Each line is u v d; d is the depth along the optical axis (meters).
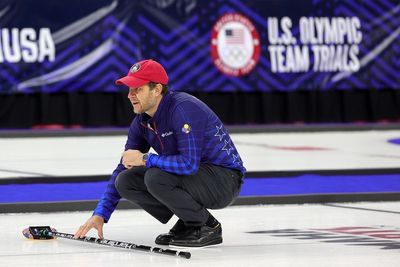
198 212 11.05
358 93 34.62
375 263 9.87
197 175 10.98
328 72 34.16
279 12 33.56
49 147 26.72
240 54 33.22
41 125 31.80
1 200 15.56
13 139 29.67
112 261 10.11
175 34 32.53
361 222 13.34
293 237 11.88
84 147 26.67
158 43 32.38
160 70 10.84
